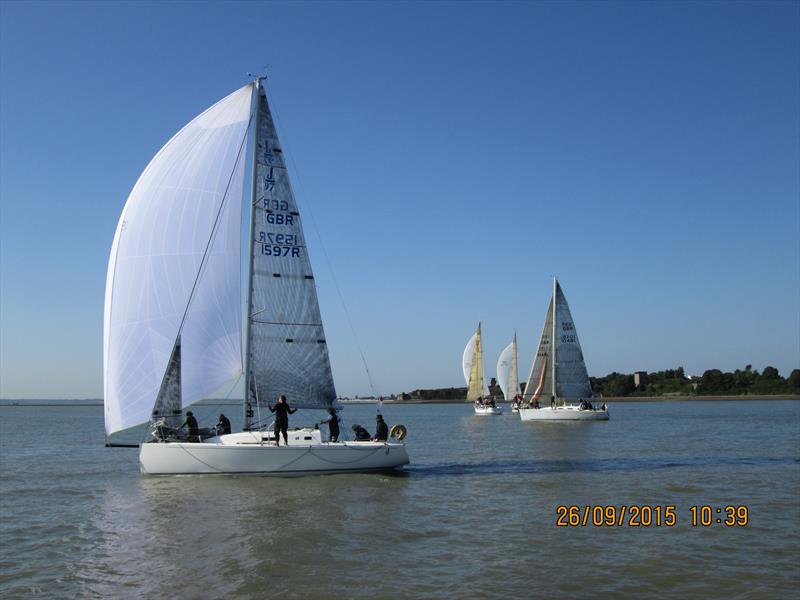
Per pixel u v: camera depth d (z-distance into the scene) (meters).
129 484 21.62
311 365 23.09
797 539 13.93
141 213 22.62
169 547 13.52
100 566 12.35
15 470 26.42
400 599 10.45
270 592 10.80
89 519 16.30
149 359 22.23
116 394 22.14
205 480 20.75
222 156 23.05
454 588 10.91
